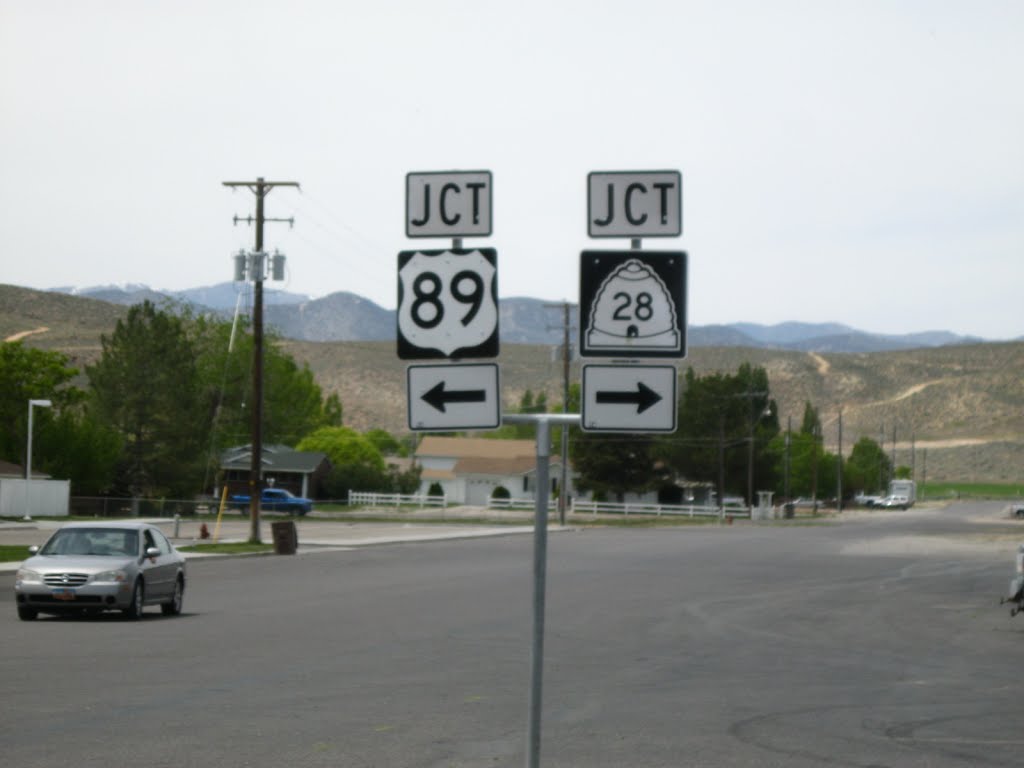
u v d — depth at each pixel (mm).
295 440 134875
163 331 94250
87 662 19359
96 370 94375
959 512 158375
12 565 42125
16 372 99312
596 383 7871
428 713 14953
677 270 7914
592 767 12109
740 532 86438
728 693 16922
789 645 22812
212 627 24953
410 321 8016
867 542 71812
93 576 26062
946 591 36844
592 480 128750
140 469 93312
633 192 7941
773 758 12664
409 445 174000
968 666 20234
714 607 30531
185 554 49625
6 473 82812
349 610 28750
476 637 23250
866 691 17328
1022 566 27984
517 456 144125
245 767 11883
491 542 67625
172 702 15594
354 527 83250
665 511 118125
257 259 57812
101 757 12273
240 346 127250
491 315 7953
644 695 16625
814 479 142375
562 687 17250
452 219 8000
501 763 12156
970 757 12867
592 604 30859
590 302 7918
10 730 13633
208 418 103250
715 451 128125
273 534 54062
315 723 14234
